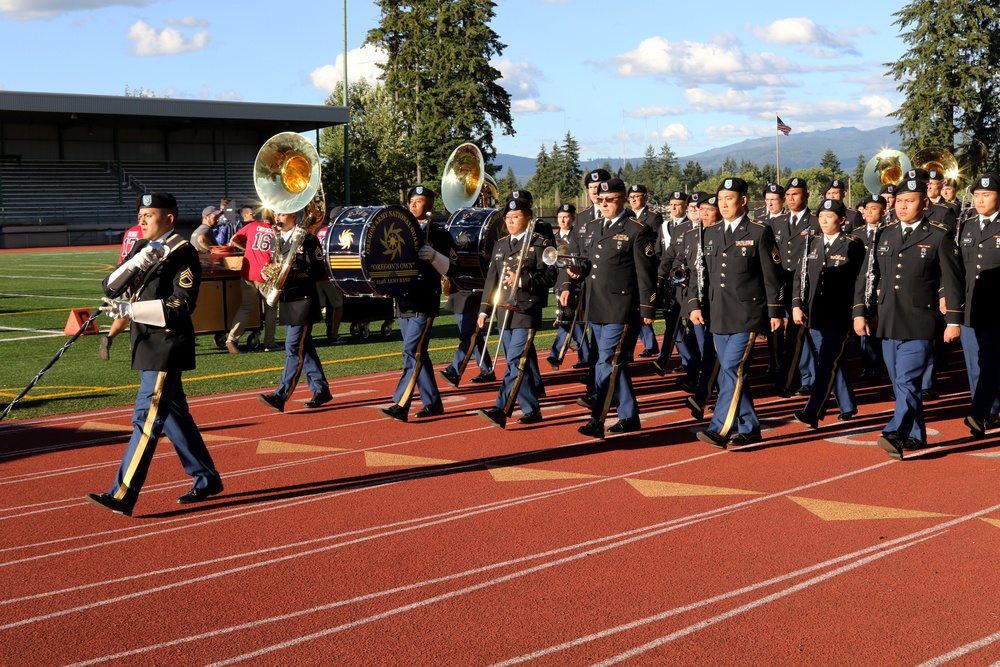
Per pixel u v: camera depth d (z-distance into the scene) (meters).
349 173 57.06
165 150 67.12
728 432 7.98
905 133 63.38
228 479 7.30
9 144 61.81
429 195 9.50
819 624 4.59
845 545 5.66
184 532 6.09
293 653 4.38
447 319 18.38
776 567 5.33
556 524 6.12
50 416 9.66
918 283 7.57
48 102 57.00
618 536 5.88
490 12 70.62
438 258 9.13
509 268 8.74
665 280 11.48
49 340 15.05
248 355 13.80
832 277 8.86
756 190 106.81
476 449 8.17
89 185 62.19
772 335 11.52
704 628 4.57
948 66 60.75
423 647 4.41
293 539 5.92
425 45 70.06
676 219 11.48
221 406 10.16
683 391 10.95
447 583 5.17
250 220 14.70
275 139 9.33
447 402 10.28
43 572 5.43
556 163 138.00
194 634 4.59
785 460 7.68
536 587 5.09
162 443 8.53
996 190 8.32
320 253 9.55
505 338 8.91
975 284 8.40
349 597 5.00
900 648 4.34
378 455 7.99
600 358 8.53
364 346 14.72
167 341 6.32
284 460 7.85
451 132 69.81
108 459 7.97
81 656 4.38
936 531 5.89
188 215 63.00
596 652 4.34
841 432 8.72
